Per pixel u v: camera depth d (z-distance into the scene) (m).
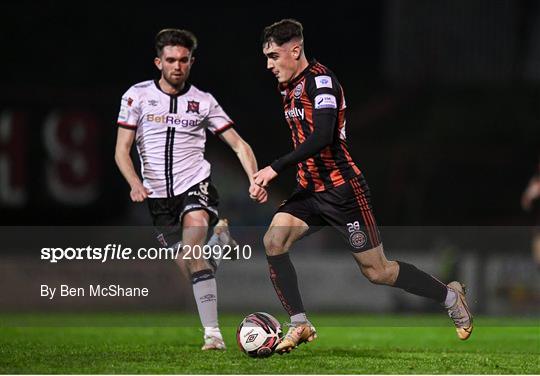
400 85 87.06
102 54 86.50
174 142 23.42
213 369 18.69
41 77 84.06
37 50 84.94
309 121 21.14
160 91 23.50
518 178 78.75
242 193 65.94
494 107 84.25
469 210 77.38
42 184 72.56
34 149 73.06
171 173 23.45
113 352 22.20
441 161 78.00
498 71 86.12
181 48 23.00
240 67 89.69
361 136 83.69
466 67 86.38
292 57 21.08
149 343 25.95
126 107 23.36
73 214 72.00
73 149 70.88
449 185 77.62
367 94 88.12
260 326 20.58
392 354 22.73
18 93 73.88
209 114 23.83
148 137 23.48
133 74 86.44
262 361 20.11
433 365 20.02
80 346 24.30
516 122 82.88
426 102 86.06
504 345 28.31
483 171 78.62
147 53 87.56
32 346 24.19
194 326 36.81
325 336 32.38
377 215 74.62
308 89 20.91
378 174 75.81
